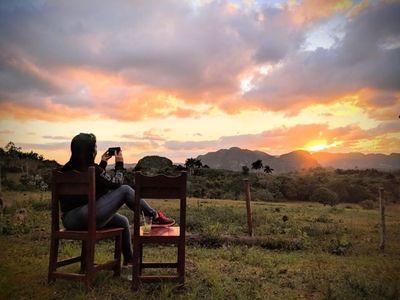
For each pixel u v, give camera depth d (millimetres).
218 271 5672
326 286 4906
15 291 4332
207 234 8750
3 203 14375
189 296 4199
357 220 16781
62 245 7773
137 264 4398
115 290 4383
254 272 5719
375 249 8617
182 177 4457
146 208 5055
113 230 4832
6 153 43375
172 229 4934
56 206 4613
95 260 6039
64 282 4664
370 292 4566
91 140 4953
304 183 70500
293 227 11641
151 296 4242
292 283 5121
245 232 10750
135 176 4418
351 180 74000
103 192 4953
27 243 7992
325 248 8570
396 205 41781
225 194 53250
